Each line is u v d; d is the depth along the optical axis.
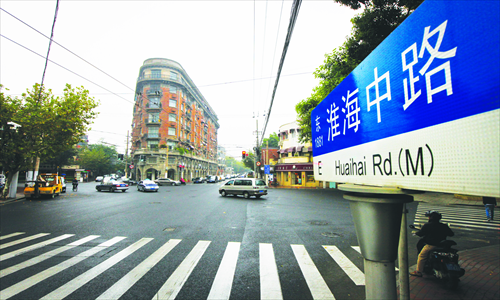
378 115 1.30
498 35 0.70
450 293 3.49
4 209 11.81
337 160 1.88
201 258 4.97
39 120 14.68
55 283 3.88
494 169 0.69
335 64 11.54
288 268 4.45
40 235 6.83
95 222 8.55
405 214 2.11
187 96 49.47
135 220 8.89
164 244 5.92
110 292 3.59
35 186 16.17
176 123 43.66
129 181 37.09
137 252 5.35
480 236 6.69
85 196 18.38
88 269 4.43
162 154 41.16
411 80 1.06
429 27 0.98
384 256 1.41
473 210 11.14
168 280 3.98
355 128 1.57
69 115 15.66
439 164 0.90
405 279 2.05
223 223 8.33
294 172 30.62
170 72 43.56
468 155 0.78
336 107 1.93
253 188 16.77
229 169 129.12
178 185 35.69
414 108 1.04
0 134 14.80
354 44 8.55
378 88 1.31
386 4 7.49
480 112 0.75
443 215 9.80
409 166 1.06
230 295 3.51
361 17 8.01
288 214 10.15
